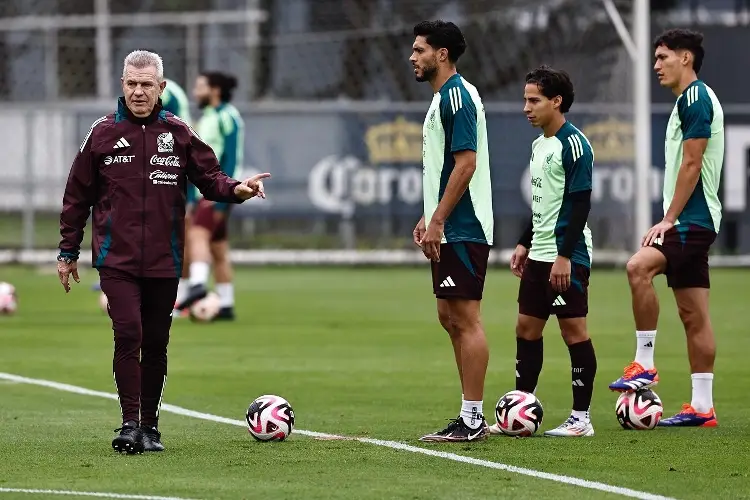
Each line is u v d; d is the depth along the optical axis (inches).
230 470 985.5
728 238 3120.1
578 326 1167.6
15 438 1141.1
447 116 1093.1
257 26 3762.3
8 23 3779.5
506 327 2086.6
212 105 2100.1
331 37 3550.7
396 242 3206.2
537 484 934.4
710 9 3253.0
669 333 2009.1
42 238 3430.1
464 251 1103.6
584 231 1182.9
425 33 1106.1
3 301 2290.8
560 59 3198.8
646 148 2962.6
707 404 1230.3
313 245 3240.7
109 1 4072.3
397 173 3157.0
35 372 1593.3
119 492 902.4
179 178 1068.5
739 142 3068.4
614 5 3085.6
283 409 1125.1
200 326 2112.5
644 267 1222.9
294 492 904.9
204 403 1363.2
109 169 1055.6
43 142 3307.1
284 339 1937.7
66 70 3836.1
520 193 3100.4
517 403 1149.1
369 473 974.4
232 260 3230.8
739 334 1987.0
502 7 3467.0
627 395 1209.4
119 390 1060.5
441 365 1665.8
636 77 2962.6
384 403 1364.4
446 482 941.2
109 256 1055.0
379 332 2027.6
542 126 1182.3
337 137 3132.4
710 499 887.7
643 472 981.2
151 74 1053.8
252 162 3125.0
